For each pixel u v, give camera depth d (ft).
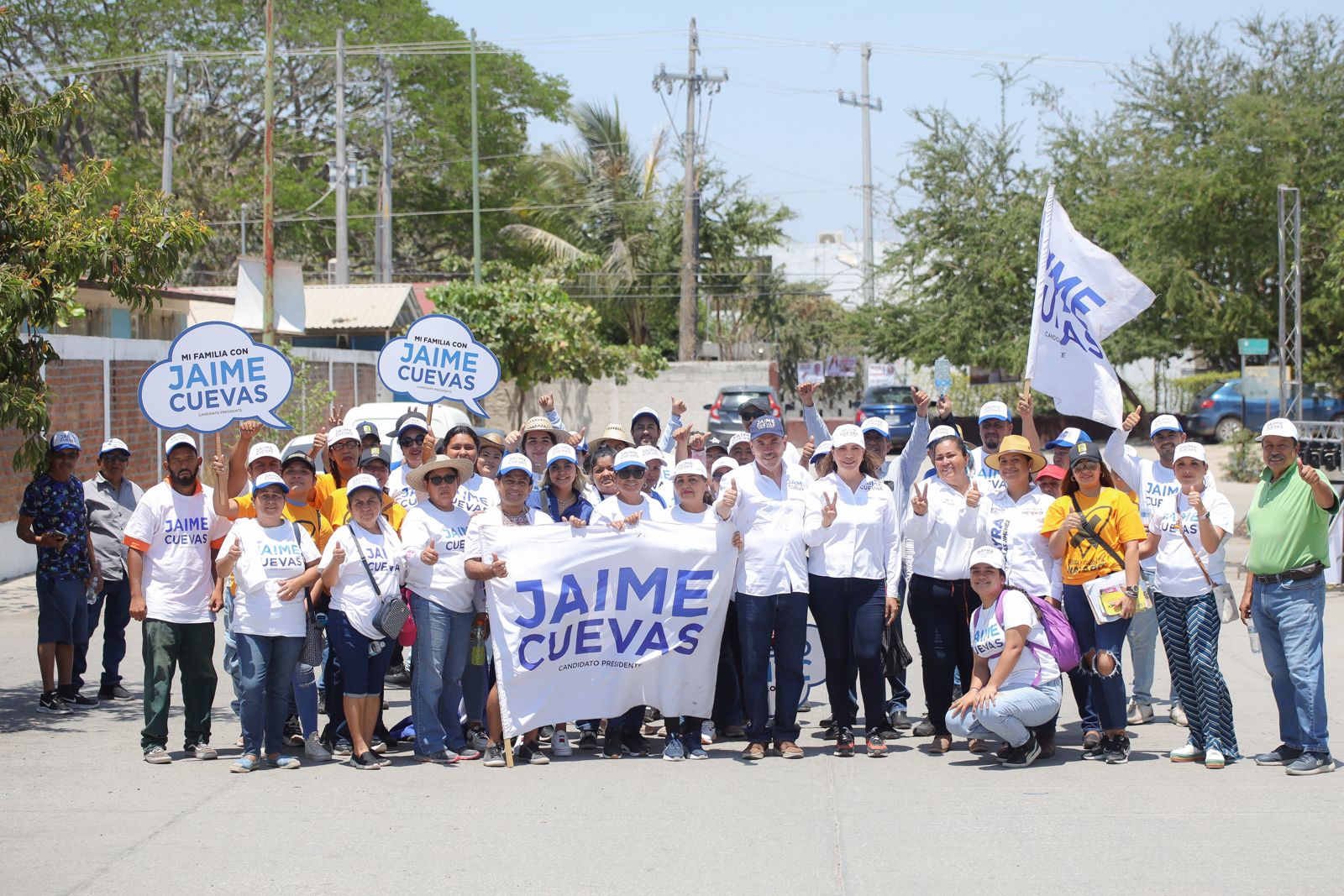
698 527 27.40
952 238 118.83
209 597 26.99
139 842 21.06
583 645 27.12
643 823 22.09
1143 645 30.63
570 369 99.71
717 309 162.40
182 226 33.09
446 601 26.89
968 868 19.51
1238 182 100.01
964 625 27.96
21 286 29.14
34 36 133.69
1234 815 22.16
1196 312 103.24
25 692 33.71
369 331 99.25
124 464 33.96
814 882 19.02
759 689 27.14
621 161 157.48
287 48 141.69
